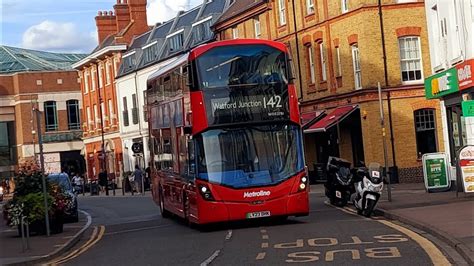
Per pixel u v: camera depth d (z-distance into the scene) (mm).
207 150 18062
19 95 80625
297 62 41875
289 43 42625
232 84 18312
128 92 67250
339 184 23859
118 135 69938
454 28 24188
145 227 22297
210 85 18250
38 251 16656
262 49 18656
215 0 57844
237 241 15875
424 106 35938
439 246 13195
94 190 58406
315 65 40250
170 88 21625
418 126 36094
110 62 71562
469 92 22766
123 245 17391
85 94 79250
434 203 20891
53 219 21109
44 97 81562
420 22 36250
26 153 79938
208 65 18328
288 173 18219
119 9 72562
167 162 23188
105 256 15391
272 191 18047
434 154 25359
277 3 43656
